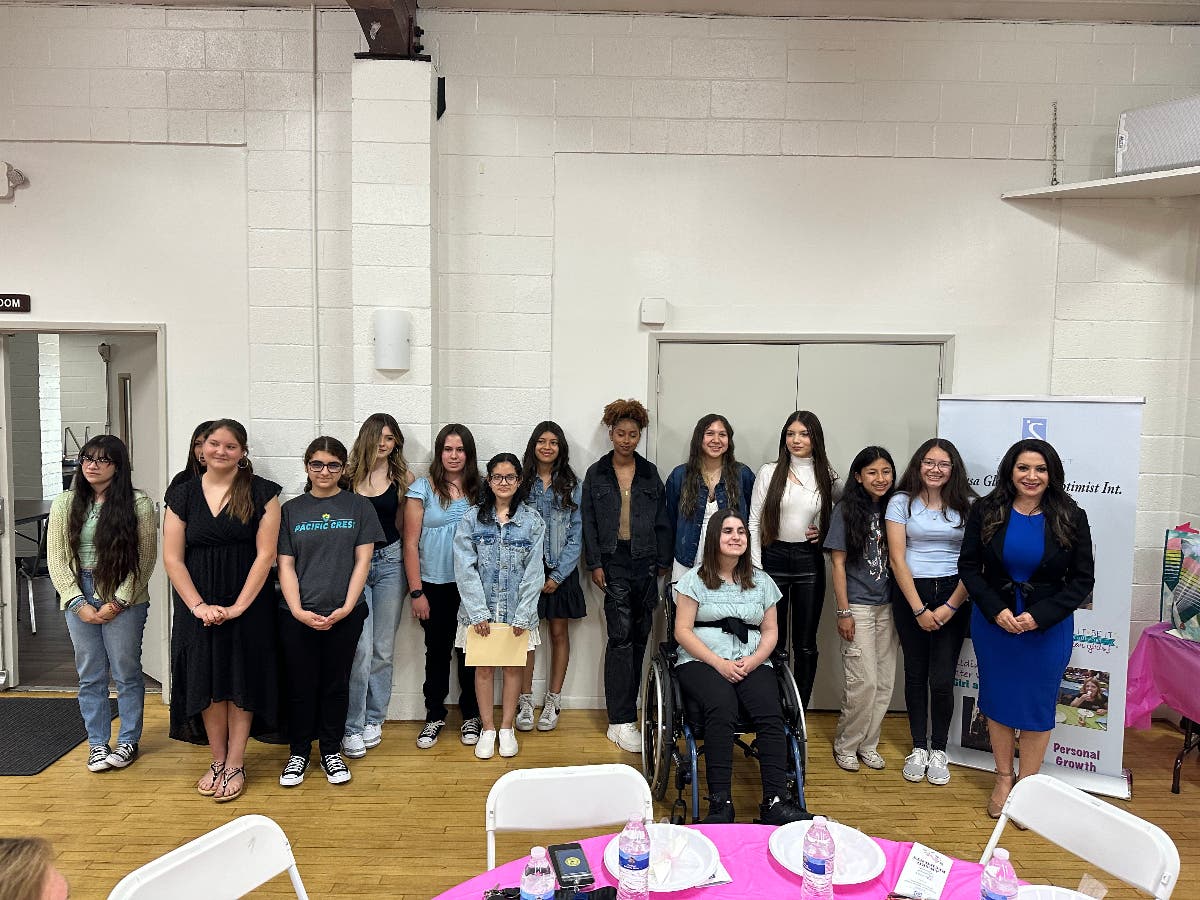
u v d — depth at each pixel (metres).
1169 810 3.30
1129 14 4.01
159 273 4.13
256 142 4.07
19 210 4.09
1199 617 3.44
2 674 4.36
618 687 3.81
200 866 1.78
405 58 3.88
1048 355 4.18
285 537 3.31
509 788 2.07
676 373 4.18
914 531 3.52
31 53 4.03
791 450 3.71
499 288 4.14
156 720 4.07
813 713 4.25
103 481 3.42
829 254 4.14
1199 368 4.09
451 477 3.84
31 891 1.34
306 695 3.41
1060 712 3.52
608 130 4.08
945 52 4.07
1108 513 3.38
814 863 1.68
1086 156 4.11
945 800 3.37
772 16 4.05
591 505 3.87
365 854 2.93
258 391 4.18
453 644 3.94
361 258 3.94
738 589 3.20
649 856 1.66
